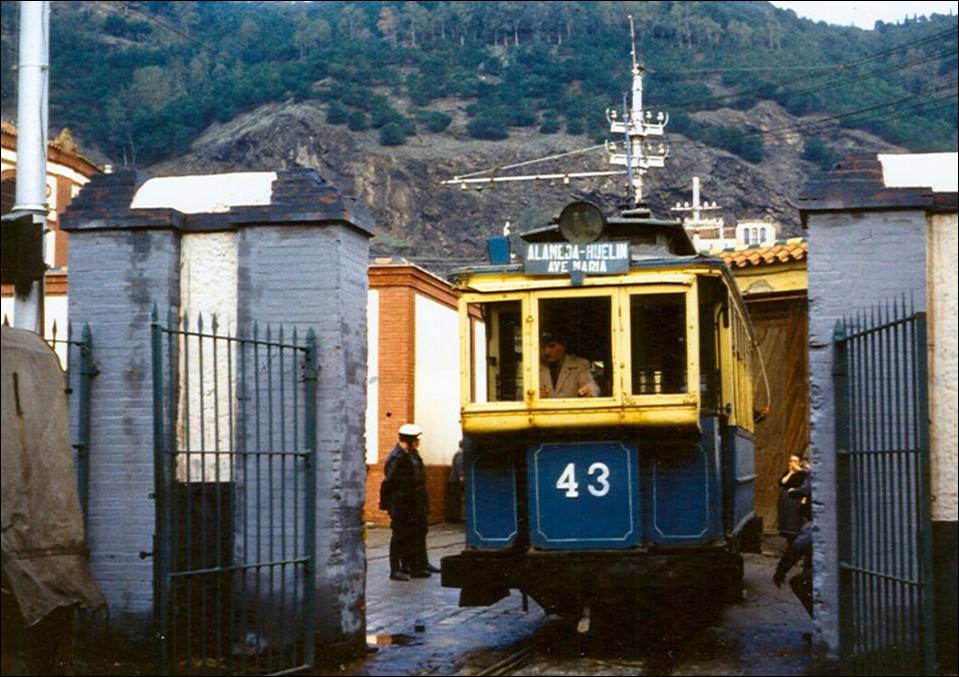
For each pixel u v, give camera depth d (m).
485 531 11.90
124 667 9.90
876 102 130.88
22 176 10.16
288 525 10.10
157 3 156.38
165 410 10.37
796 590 12.15
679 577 11.28
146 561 10.18
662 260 11.66
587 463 11.59
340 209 10.18
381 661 10.65
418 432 17.66
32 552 7.95
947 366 9.59
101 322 10.43
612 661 11.08
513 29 151.75
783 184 134.38
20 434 7.96
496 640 12.18
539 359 11.72
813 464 9.74
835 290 9.76
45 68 10.24
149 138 131.00
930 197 9.64
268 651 9.80
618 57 145.12
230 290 10.50
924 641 8.44
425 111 138.25
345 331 10.32
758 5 167.38
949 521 9.39
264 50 150.38
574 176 28.41
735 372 13.52
